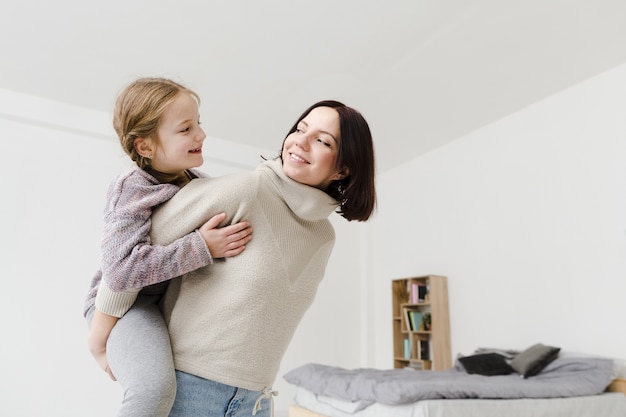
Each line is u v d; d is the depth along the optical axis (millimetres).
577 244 3727
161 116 1007
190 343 969
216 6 3148
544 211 4023
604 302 3475
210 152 5121
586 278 3621
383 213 5898
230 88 4164
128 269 885
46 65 3840
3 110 4148
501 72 3812
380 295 5715
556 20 3189
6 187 4152
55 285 4188
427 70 3812
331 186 1233
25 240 4141
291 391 5094
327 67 3816
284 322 1059
